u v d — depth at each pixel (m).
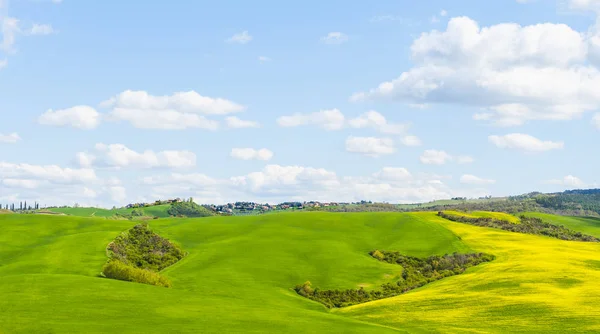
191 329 49.78
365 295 90.12
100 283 68.12
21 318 50.50
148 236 117.12
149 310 56.53
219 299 67.00
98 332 46.88
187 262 103.31
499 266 99.06
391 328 59.97
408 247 118.62
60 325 48.50
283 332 51.59
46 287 63.91
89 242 105.31
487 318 66.75
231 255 107.75
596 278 84.00
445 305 75.38
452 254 112.38
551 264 95.50
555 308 68.12
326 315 64.62
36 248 103.06
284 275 97.00
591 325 60.47
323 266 103.19
